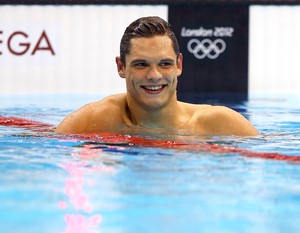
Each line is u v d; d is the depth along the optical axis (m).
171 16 9.59
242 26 9.59
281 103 8.16
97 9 9.65
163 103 4.60
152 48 4.42
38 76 9.59
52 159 3.92
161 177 3.44
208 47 9.56
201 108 5.02
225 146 4.44
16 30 9.59
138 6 9.65
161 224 2.61
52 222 2.63
